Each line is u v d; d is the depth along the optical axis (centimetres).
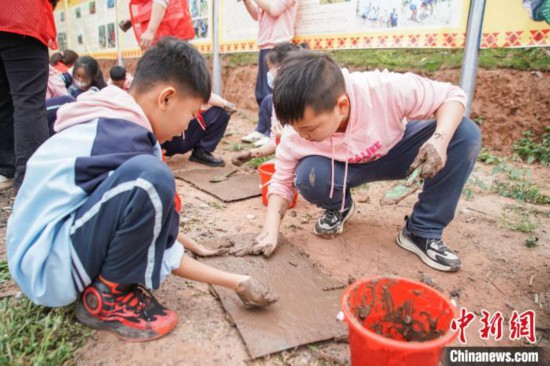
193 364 135
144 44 391
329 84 159
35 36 244
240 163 291
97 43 893
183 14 411
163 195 127
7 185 296
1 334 138
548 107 366
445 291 183
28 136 261
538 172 344
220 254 199
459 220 258
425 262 206
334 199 219
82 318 150
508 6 320
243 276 157
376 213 270
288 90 158
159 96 145
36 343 137
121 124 141
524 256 215
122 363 134
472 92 351
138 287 153
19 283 138
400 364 110
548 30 307
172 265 145
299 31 468
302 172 210
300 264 196
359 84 188
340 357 140
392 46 387
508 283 190
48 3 261
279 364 137
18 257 132
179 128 157
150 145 144
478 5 327
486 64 402
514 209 274
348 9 414
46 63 263
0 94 280
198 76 150
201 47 607
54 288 138
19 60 247
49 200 135
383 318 140
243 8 518
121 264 135
